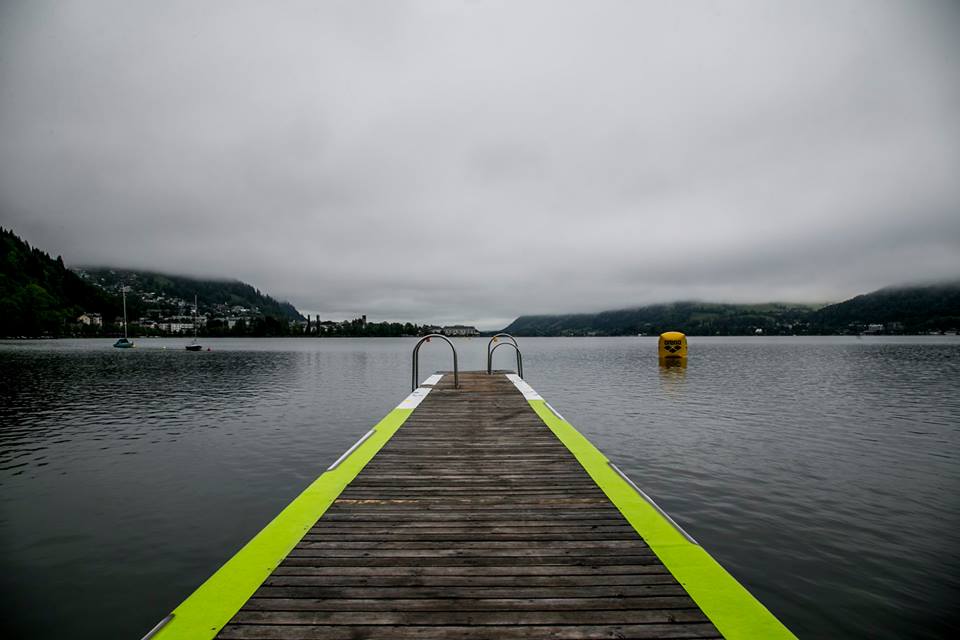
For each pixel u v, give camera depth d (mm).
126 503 8438
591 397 21547
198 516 7844
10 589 5613
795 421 15570
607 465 5812
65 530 7273
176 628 2721
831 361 46031
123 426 15492
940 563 6062
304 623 2770
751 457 11086
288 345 117750
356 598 3008
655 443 12508
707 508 7914
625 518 4238
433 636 2658
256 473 10250
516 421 8250
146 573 5996
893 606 5145
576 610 2895
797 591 5434
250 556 3523
